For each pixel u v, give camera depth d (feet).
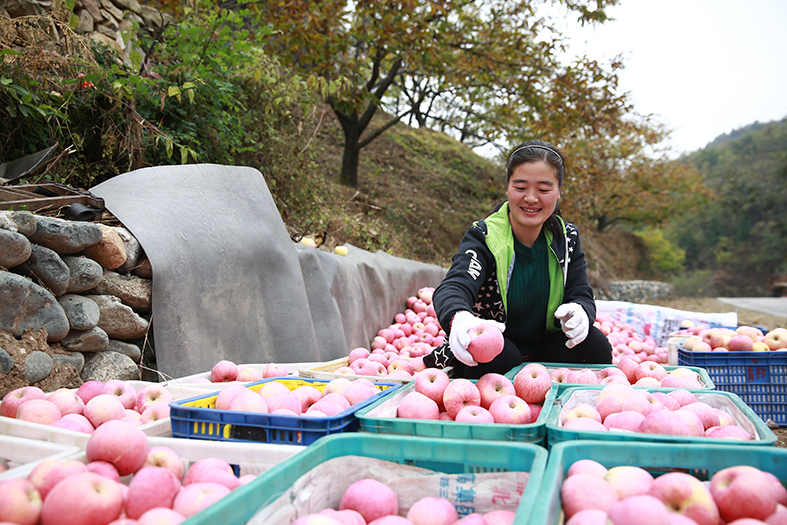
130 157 15.16
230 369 9.29
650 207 87.92
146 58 17.83
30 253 8.45
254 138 22.21
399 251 31.50
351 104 34.45
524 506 3.18
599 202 79.05
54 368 8.43
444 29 34.12
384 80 39.93
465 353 6.71
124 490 3.91
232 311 11.52
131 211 10.59
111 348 9.93
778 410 10.41
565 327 8.39
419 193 47.98
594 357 9.61
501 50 38.14
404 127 63.67
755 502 3.45
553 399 6.29
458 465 4.51
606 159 71.05
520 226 8.77
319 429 5.26
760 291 187.62
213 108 18.43
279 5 29.58
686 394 6.30
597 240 84.74
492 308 9.50
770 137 199.31
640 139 76.02
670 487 3.65
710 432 5.38
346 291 16.07
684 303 65.82
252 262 12.21
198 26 18.22
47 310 8.46
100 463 4.45
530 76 39.01
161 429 5.96
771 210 165.99
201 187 11.93
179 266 10.55
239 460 4.91
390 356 12.31
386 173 49.24
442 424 5.21
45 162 12.59
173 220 10.90
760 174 163.32
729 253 199.31
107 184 11.12
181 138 16.71
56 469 4.15
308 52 32.30
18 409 6.07
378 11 31.12
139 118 15.07
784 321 41.86
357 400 7.01
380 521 3.86
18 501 3.59
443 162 58.23
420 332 18.99
